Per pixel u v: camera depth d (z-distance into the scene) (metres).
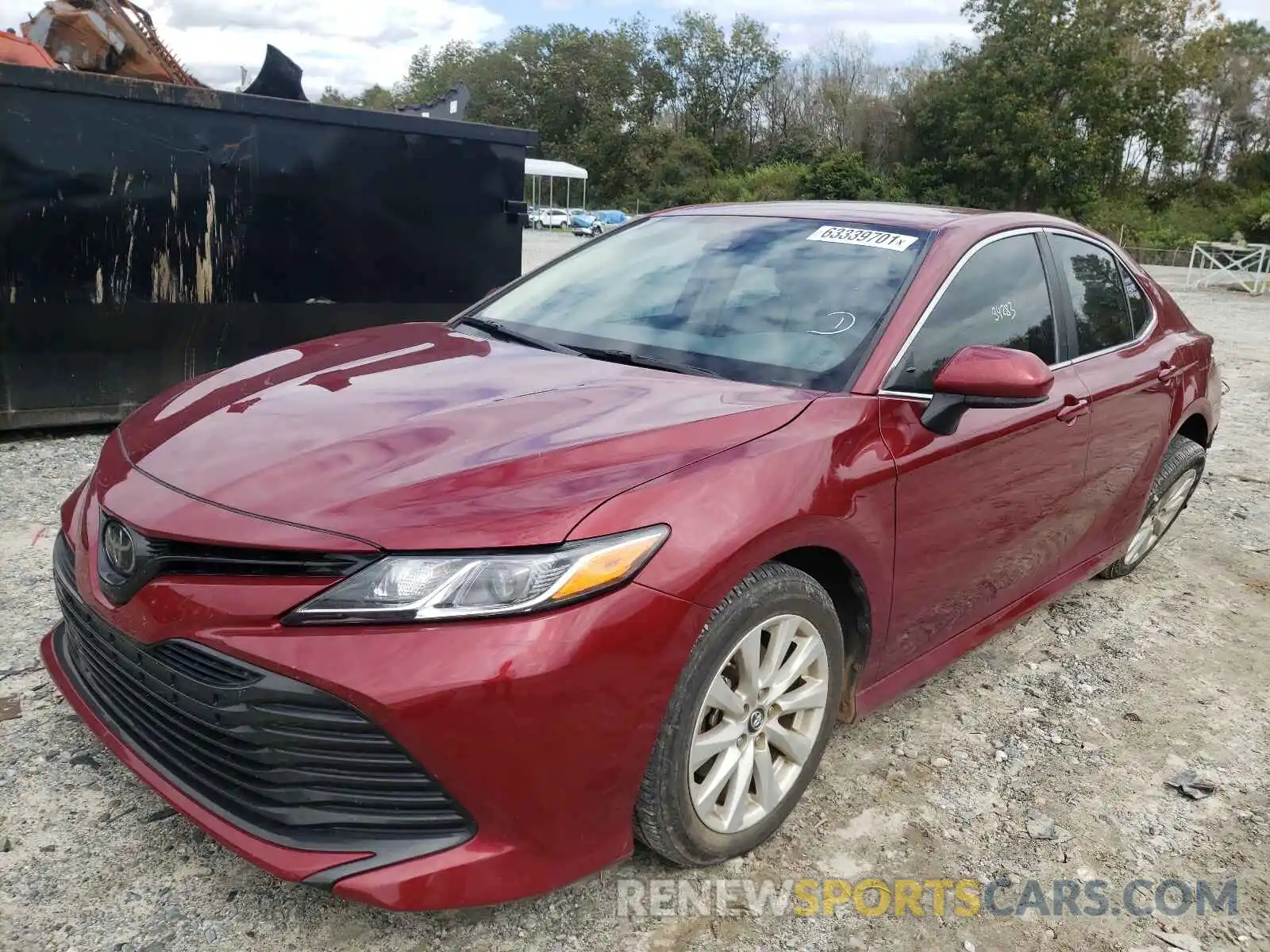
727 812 2.29
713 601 2.04
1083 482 3.45
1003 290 3.15
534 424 2.25
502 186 6.61
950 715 3.23
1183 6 53.12
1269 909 2.40
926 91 57.28
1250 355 11.92
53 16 6.32
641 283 3.24
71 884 2.18
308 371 2.74
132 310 5.40
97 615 2.12
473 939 2.11
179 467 2.17
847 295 2.86
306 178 5.82
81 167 5.11
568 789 1.93
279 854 1.89
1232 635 4.01
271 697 1.82
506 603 1.83
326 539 1.85
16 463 5.02
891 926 2.25
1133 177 55.69
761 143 73.75
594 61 74.25
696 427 2.25
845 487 2.35
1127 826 2.70
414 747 1.80
